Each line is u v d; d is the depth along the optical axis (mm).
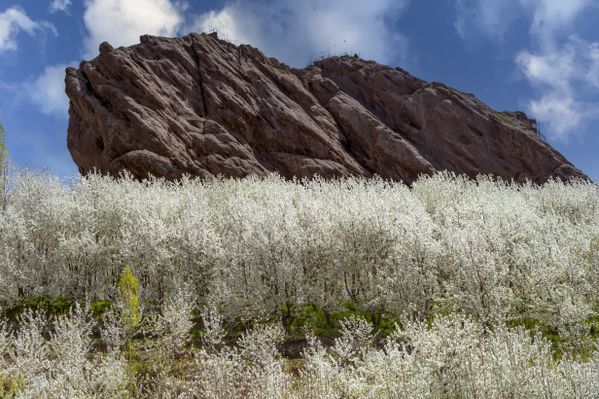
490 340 11055
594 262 17891
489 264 16766
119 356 15000
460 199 31078
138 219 21469
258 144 48094
